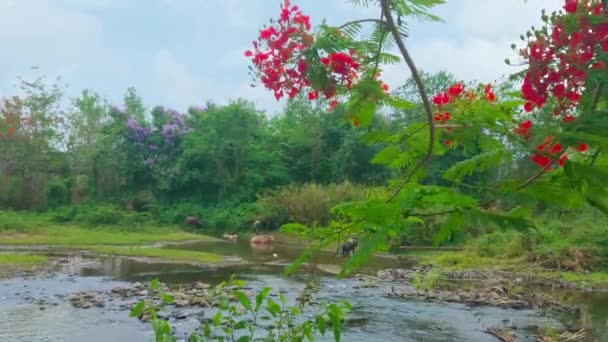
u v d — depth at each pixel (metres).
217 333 8.38
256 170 38.59
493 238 19.73
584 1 2.48
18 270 15.07
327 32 2.87
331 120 38.25
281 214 31.72
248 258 20.02
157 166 40.12
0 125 33.59
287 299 11.45
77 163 42.19
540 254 17.84
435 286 14.05
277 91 3.02
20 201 34.06
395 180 3.66
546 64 2.54
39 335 8.73
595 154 2.55
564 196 2.64
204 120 39.38
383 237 2.67
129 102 53.56
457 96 3.44
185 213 37.09
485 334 9.32
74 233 26.81
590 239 17.67
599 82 2.44
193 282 13.88
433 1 2.77
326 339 8.67
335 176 36.38
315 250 3.16
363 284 14.13
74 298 11.47
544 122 2.65
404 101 3.18
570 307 11.59
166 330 3.80
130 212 34.56
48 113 36.06
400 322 10.08
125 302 11.20
